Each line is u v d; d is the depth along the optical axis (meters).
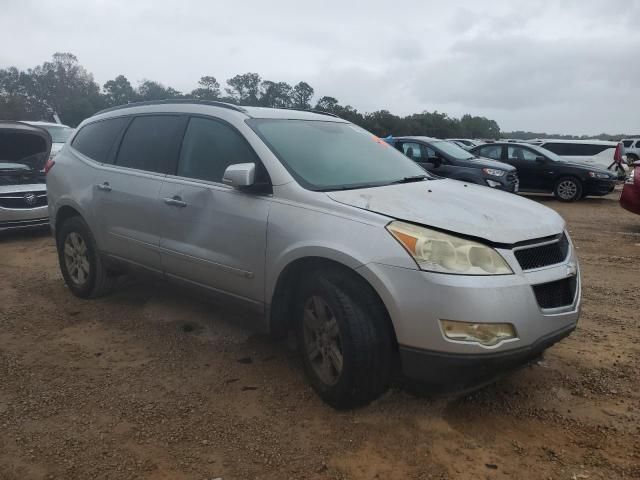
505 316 2.87
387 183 3.87
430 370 2.94
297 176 3.62
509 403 3.40
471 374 2.91
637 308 5.17
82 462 2.83
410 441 3.00
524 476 2.73
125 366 3.91
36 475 2.73
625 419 3.25
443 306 2.84
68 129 14.20
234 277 3.78
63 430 3.11
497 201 3.64
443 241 2.95
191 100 4.54
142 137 4.73
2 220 7.98
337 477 2.72
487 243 2.99
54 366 3.90
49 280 6.02
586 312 5.05
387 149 4.68
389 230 3.04
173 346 4.23
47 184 5.61
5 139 8.16
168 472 2.75
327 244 3.19
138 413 3.29
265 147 3.77
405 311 2.92
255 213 3.61
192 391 3.55
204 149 4.18
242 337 4.39
